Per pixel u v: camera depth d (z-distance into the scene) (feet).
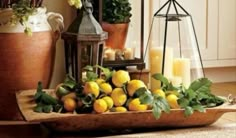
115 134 5.36
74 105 5.37
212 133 5.37
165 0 9.20
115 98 5.36
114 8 8.04
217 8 9.71
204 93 5.79
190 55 6.72
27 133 5.60
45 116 5.09
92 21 7.06
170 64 6.49
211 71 10.20
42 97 5.53
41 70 6.70
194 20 9.56
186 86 6.31
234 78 10.43
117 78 5.46
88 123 5.21
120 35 8.13
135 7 8.26
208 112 5.50
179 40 6.70
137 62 8.11
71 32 7.03
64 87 5.65
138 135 5.27
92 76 5.72
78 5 6.27
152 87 6.52
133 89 5.41
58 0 8.17
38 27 6.57
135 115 5.24
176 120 5.48
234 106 5.68
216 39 9.79
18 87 6.56
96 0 7.84
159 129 5.57
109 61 7.87
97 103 5.16
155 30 7.18
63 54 8.32
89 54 7.00
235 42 9.97
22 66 6.50
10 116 6.72
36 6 6.74
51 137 5.26
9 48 6.40
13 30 6.37
